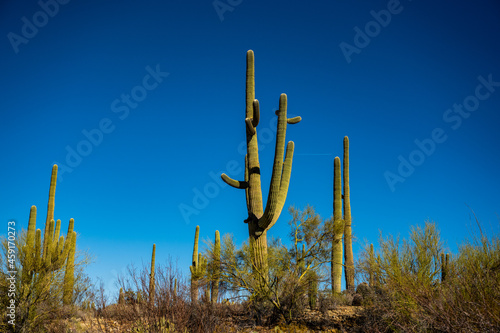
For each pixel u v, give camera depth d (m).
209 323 8.97
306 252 12.17
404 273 8.16
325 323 10.12
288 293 11.09
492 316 5.96
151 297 8.76
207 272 11.59
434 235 8.69
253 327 10.16
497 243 7.12
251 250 12.05
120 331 8.41
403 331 7.51
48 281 11.37
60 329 9.76
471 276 6.77
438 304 6.74
